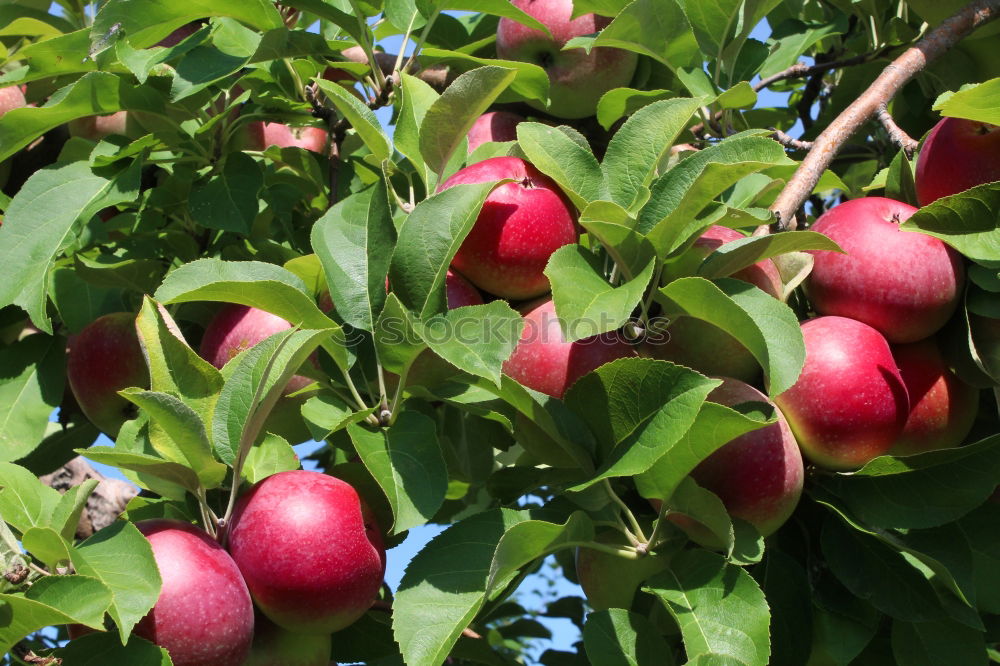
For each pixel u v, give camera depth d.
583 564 1.04
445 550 0.96
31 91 1.22
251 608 0.94
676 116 1.02
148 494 1.20
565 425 0.98
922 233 1.03
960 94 1.00
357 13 1.13
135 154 1.12
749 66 1.24
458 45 1.25
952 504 1.00
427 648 0.92
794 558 1.03
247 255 1.17
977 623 0.99
